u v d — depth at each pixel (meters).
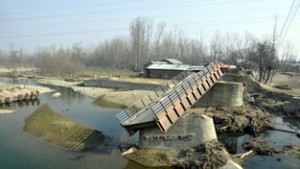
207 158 25.91
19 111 48.88
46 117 41.72
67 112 48.38
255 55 85.00
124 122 29.08
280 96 60.28
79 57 170.62
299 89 72.25
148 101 40.34
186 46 152.50
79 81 96.00
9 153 28.67
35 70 144.38
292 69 145.75
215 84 47.97
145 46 138.12
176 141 28.75
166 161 26.73
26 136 34.12
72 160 27.02
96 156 27.97
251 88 65.06
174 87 40.34
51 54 148.38
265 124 42.44
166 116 28.38
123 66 151.88
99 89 77.50
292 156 30.33
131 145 30.45
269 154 30.75
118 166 25.86
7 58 199.12
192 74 46.62
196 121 29.14
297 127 43.28
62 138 32.72
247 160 28.84
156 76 92.81
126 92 69.12
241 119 41.31
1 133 35.28
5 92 58.50
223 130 38.91
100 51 181.00
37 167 25.45
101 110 50.72
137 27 129.62
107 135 34.53
